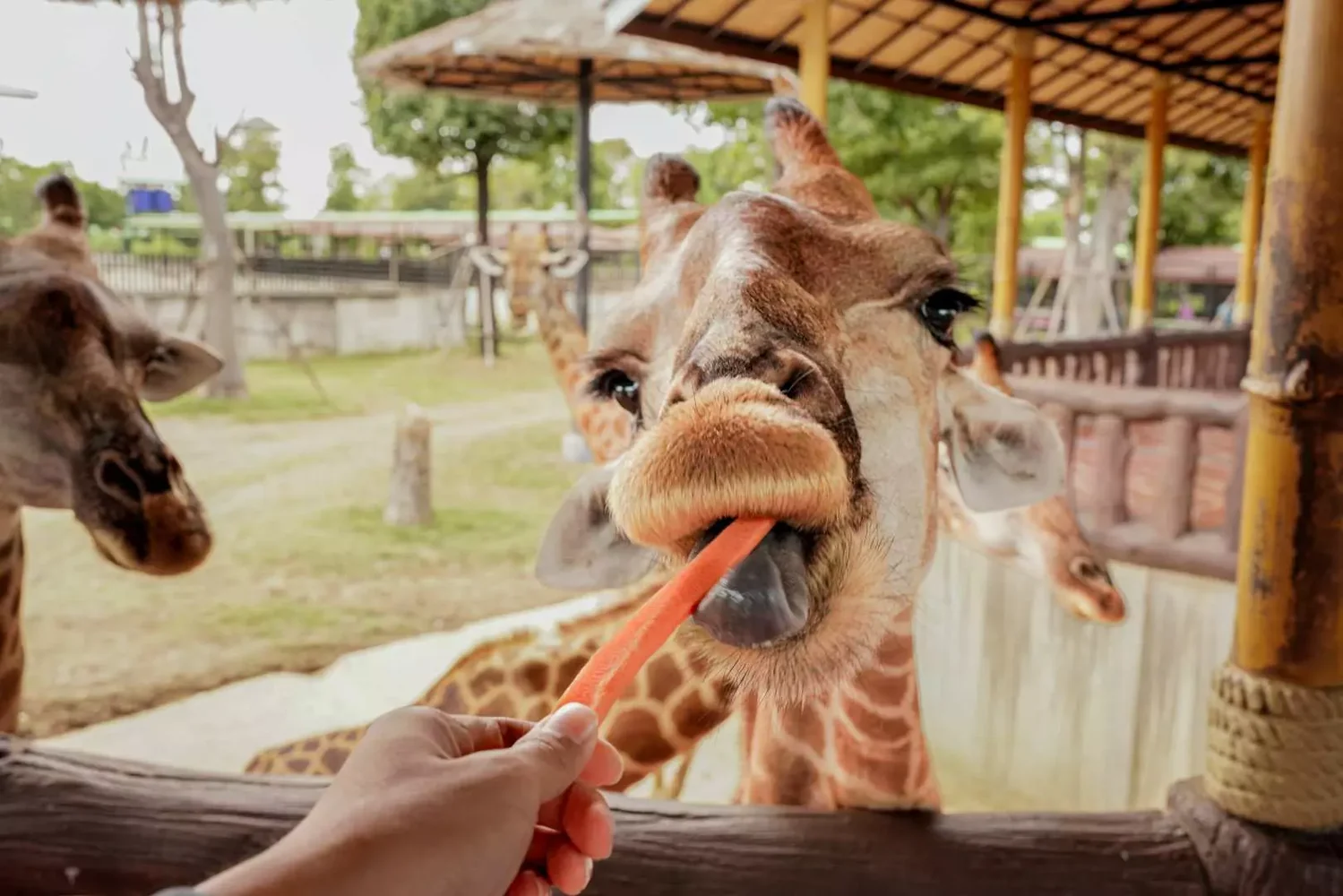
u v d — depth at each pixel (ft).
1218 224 63.00
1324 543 4.99
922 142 45.47
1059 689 15.31
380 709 16.84
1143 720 14.51
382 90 58.75
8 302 6.66
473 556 26.13
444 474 34.63
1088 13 20.84
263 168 80.28
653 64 35.14
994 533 8.64
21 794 5.39
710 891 5.07
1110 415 14.96
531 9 32.99
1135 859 5.13
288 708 16.89
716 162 59.52
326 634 20.74
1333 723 5.03
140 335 7.50
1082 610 8.17
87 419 6.77
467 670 7.24
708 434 3.37
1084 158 45.68
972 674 16.33
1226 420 13.69
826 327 4.20
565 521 5.81
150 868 5.24
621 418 8.98
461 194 104.83
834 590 3.64
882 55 20.90
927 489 4.96
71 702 17.46
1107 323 47.34
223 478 33.06
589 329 36.96
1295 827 5.08
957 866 5.09
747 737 6.38
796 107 5.57
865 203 5.20
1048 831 5.25
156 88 41.55
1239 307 33.09
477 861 2.71
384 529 28.35
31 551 26.66
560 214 80.18
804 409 3.67
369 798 2.72
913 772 5.56
